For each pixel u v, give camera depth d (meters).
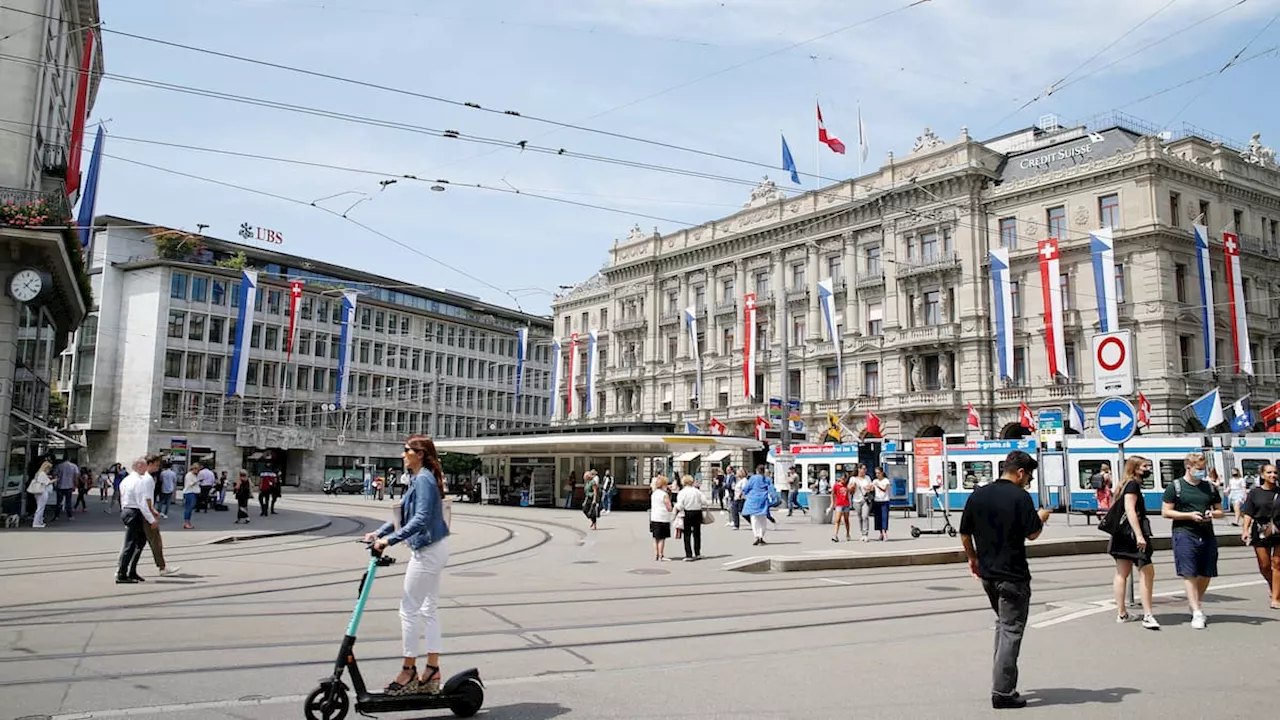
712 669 7.80
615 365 69.50
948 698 6.72
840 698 6.74
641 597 12.43
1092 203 44.34
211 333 67.75
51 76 27.12
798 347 56.12
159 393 64.06
